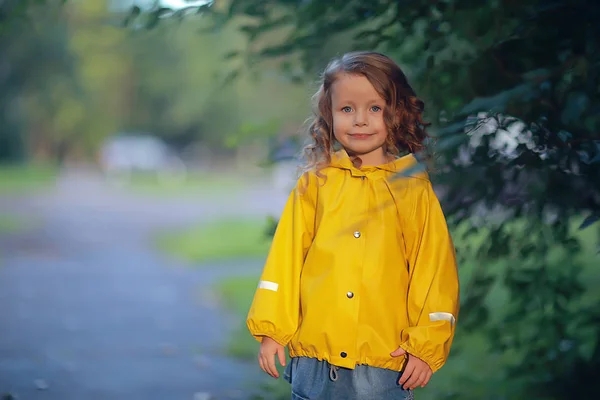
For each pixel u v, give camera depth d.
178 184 42.00
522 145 3.53
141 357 7.14
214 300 10.33
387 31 4.04
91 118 58.88
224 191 36.03
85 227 20.09
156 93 67.25
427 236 3.13
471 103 3.18
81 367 6.76
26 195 30.52
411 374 3.02
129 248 16.28
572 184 3.90
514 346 4.78
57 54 38.66
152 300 10.31
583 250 4.42
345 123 3.17
